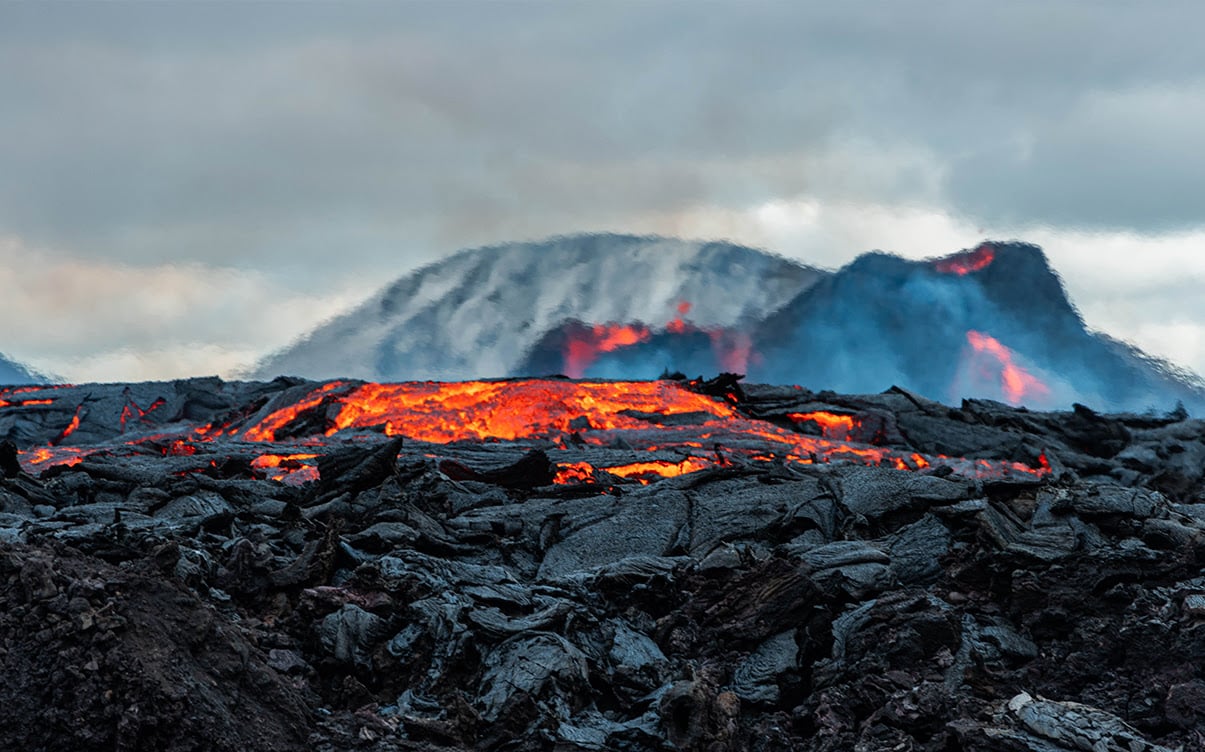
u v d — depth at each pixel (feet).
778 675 35.40
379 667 33.45
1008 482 46.78
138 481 52.85
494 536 44.73
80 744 26.20
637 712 33.24
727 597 38.11
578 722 31.73
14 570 28.73
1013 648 36.52
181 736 26.48
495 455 64.75
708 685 33.14
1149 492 46.37
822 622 37.22
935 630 35.78
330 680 33.30
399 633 34.55
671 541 45.32
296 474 61.26
